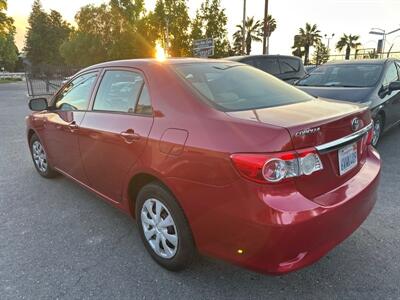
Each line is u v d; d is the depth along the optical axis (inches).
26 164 224.4
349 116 96.3
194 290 100.6
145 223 113.8
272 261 81.0
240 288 101.0
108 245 125.3
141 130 107.3
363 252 116.3
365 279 103.0
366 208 101.0
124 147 113.7
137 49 1403.8
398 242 121.6
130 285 103.3
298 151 80.8
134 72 121.3
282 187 79.8
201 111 95.7
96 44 1455.5
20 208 157.0
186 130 94.1
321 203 84.8
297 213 79.0
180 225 99.0
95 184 139.5
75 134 142.3
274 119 87.4
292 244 80.0
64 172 167.0
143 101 112.9
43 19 2748.5
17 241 128.8
